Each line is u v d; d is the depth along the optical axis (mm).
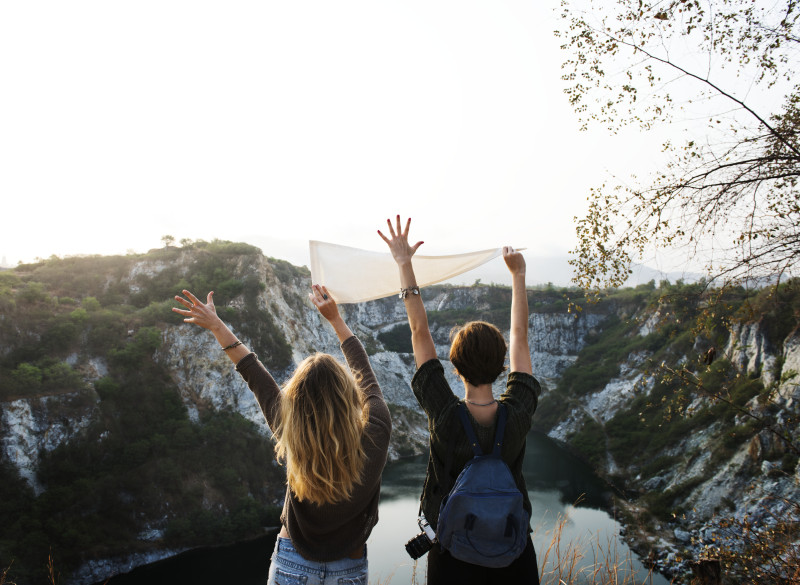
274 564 2219
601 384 82750
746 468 40469
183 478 52438
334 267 2561
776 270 6680
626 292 111188
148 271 80250
